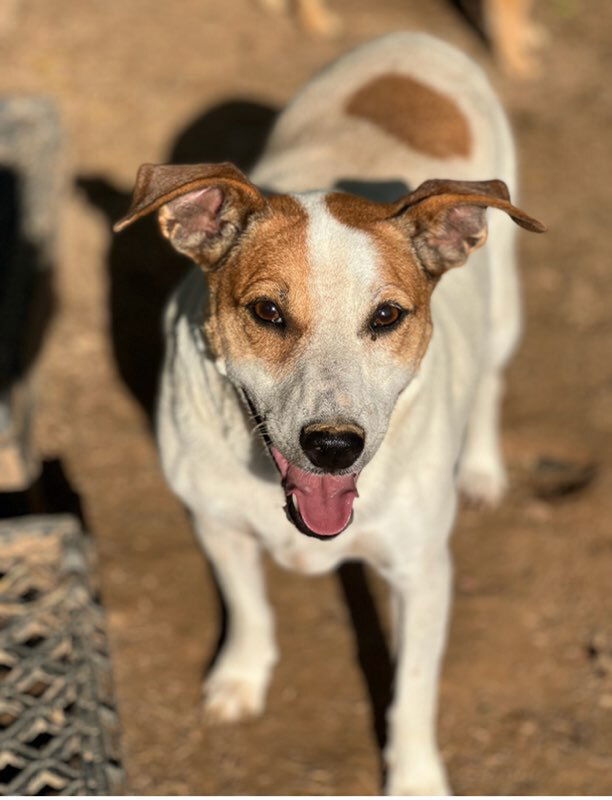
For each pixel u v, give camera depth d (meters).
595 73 1.95
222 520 1.00
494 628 1.19
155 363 1.42
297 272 0.85
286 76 1.86
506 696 1.14
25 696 1.06
